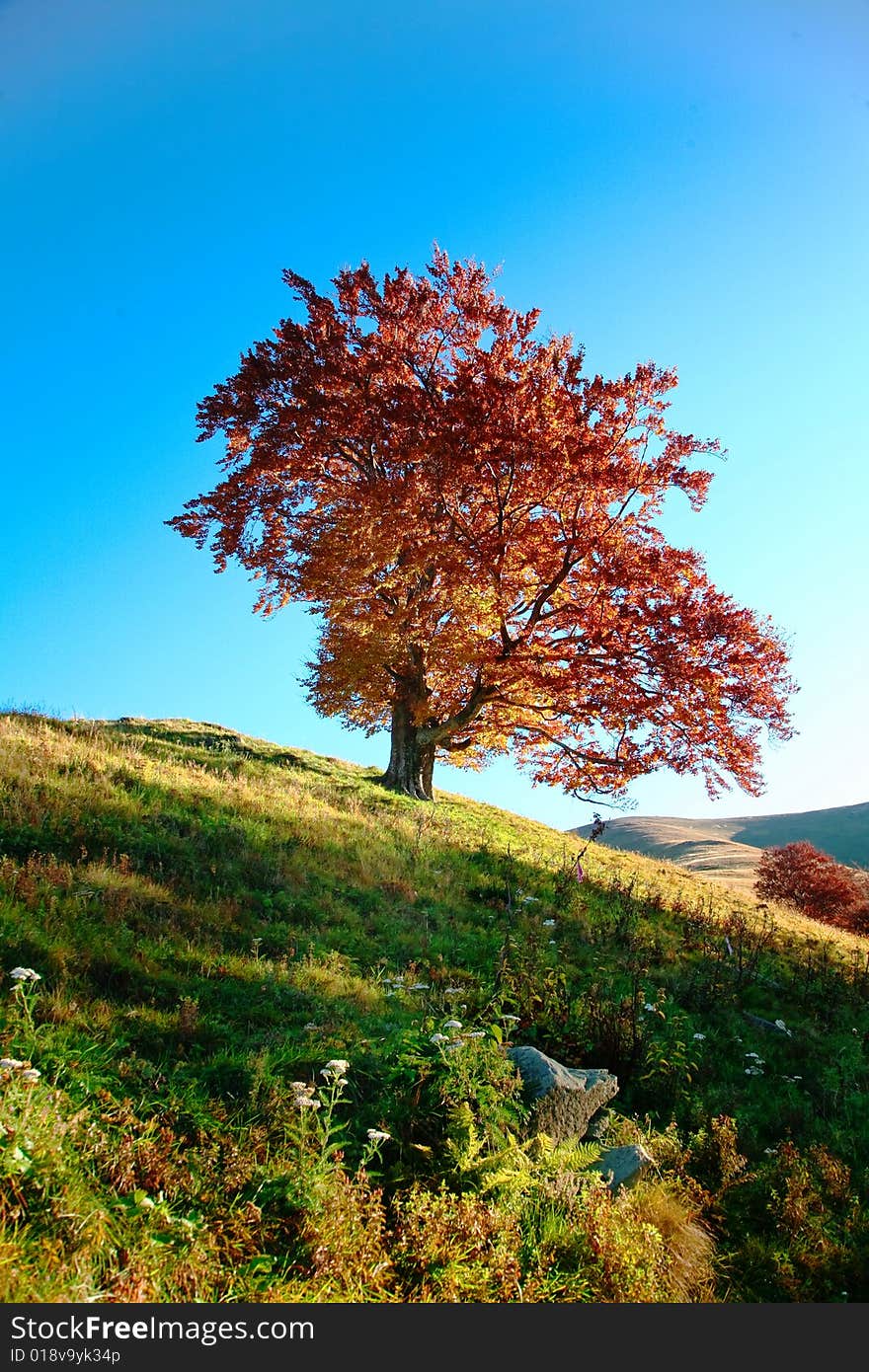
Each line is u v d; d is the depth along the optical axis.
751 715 21.98
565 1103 7.07
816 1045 11.23
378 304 27.41
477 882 15.56
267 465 26.33
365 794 22.12
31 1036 5.96
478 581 23.16
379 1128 6.15
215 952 9.09
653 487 23.17
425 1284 4.59
